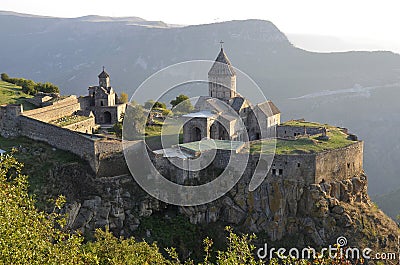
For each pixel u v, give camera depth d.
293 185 57.94
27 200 32.69
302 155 58.00
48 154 59.59
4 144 62.00
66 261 27.83
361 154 66.50
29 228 28.16
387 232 58.50
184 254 54.47
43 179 54.00
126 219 55.75
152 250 39.12
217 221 59.22
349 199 61.44
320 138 67.62
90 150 57.12
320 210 57.47
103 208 54.66
